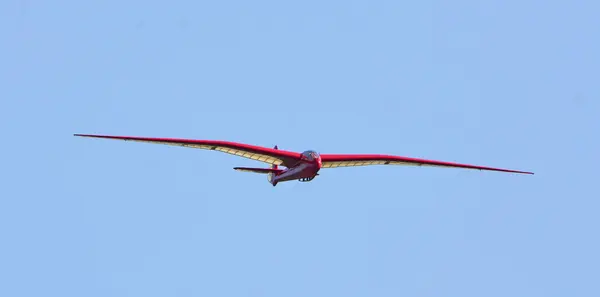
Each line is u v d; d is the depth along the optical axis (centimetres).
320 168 19575
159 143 19262
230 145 19550
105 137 18750
